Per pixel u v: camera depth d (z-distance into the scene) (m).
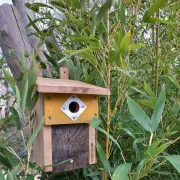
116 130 0.78
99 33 0.79
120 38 0.61
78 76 0.88
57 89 0.62
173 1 0.85
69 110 0.68
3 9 1.09
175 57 0.98
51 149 0.67
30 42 1.17
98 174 0.76
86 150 0.72
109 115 0.69
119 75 0.81
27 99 0.59
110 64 0.70
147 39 1.04
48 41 0.99
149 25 0.97
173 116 0.82
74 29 0.96
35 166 0.63
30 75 0.58
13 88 0.58
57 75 1.02
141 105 0.92
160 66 0.88
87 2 0.87
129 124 0.80
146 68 0.98
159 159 0.78
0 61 1.06
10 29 1.07
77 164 0.71
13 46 1.06
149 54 0.99
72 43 1.02
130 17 0.83
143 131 0.76
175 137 0.82
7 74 0.58
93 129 0.73
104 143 0.82
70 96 0.68
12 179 0.52
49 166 0.62
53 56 1.12
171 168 0.81
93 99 0.71
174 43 1.01
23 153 0.86
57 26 1.02
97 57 0.81
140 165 0.54
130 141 0.84
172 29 0.87
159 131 0.80
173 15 0.85
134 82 0.88
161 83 0.94
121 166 0.52
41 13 1.05
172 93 0.89
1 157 0.67
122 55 0.62
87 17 0.88
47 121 0.65
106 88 0.68
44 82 0.67
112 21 0.87
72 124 0.70
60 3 0.95
